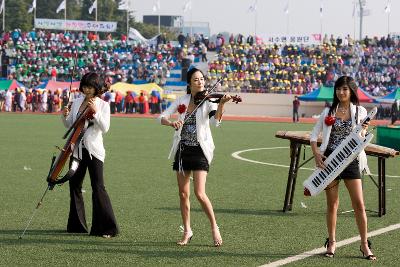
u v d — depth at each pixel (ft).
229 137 118.11
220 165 74.74
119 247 36.09
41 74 239.91
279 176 66.08
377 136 92.48
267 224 42.96
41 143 96.94
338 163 33.91
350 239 38.75
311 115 216.74
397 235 40.22
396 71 239.71
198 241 37.78
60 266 32.30
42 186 56.39
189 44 257.75
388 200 53.11
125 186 57.57
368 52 247.29
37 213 44.93
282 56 243.40
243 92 224.74
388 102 200.03
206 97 36.01
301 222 43.80
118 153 85.20
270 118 204.74
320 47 246.88
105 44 254.88
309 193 34.47
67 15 456.86
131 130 130.00
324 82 233.14
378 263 33.73
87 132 37.78
